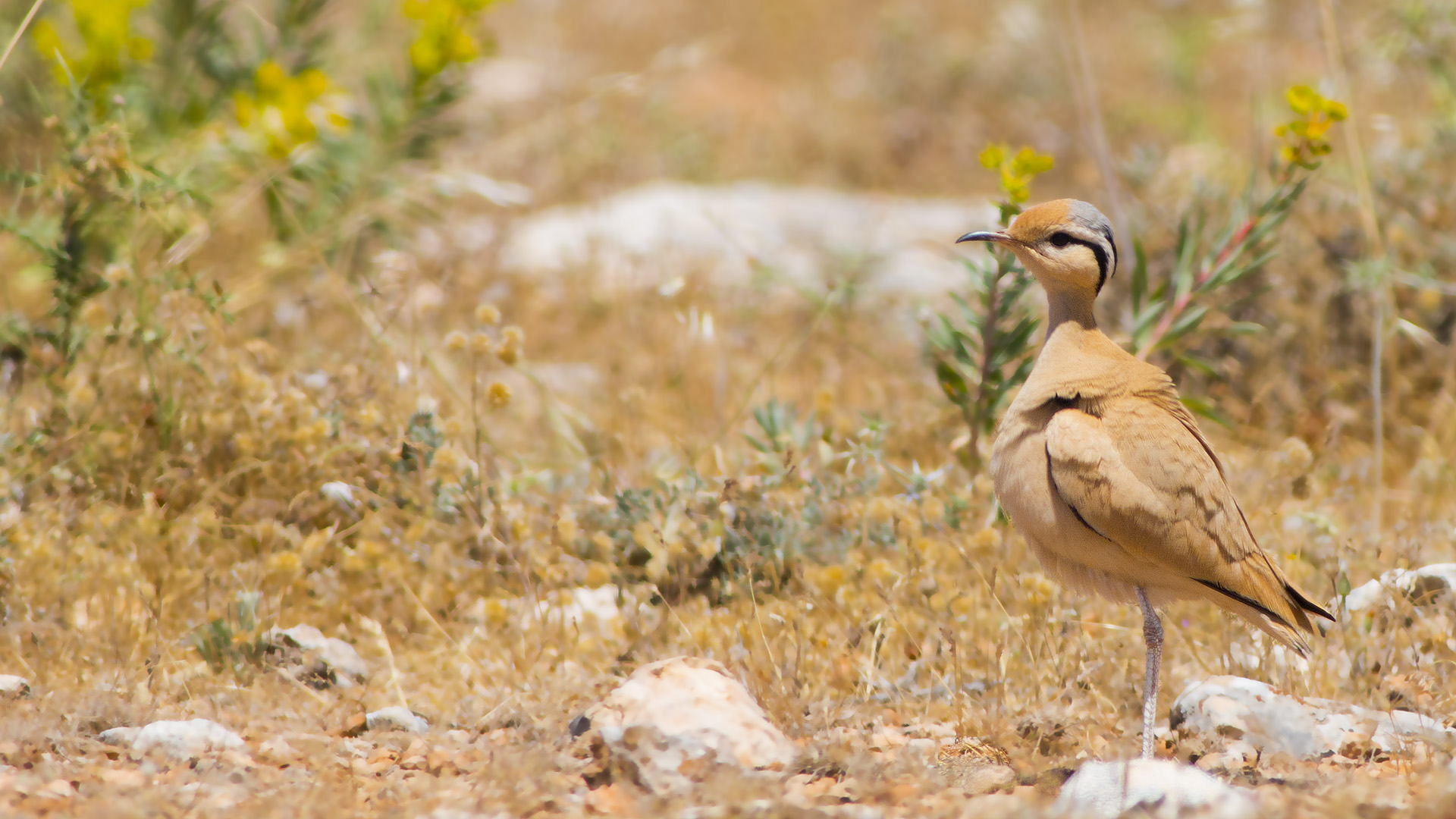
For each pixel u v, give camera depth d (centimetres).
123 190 1515
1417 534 1373
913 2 4850
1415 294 1880
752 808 862
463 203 2845
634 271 2388
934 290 2545
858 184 3622
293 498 1357
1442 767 913
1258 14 3127
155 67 2091
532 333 2205
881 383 1950
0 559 1212
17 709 1002
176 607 1224
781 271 2208
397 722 1055
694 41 4622
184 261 1589
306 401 1430
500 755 933
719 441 1689
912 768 940
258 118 1942
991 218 2933
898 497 1370
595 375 2056
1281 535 1361
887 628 1197
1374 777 939
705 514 1368
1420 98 2750
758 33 4734
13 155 1981
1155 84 3966
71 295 1508
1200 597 1024
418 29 2175
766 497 1370
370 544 1249
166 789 880
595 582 1224
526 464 1628
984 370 1473
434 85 2123
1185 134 3409
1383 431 1778
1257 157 1677
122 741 990
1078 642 1191
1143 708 1053
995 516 1385
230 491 1397
